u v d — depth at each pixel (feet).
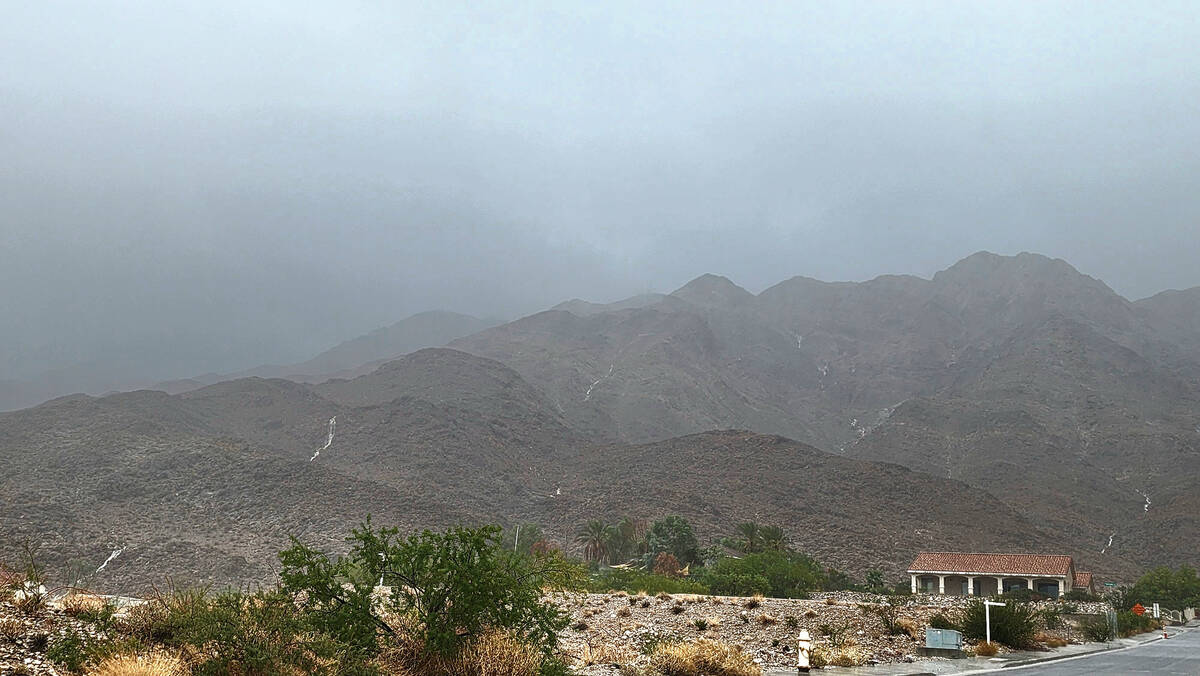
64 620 33.55
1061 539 586.86
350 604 37.40
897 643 81.56
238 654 31.14
